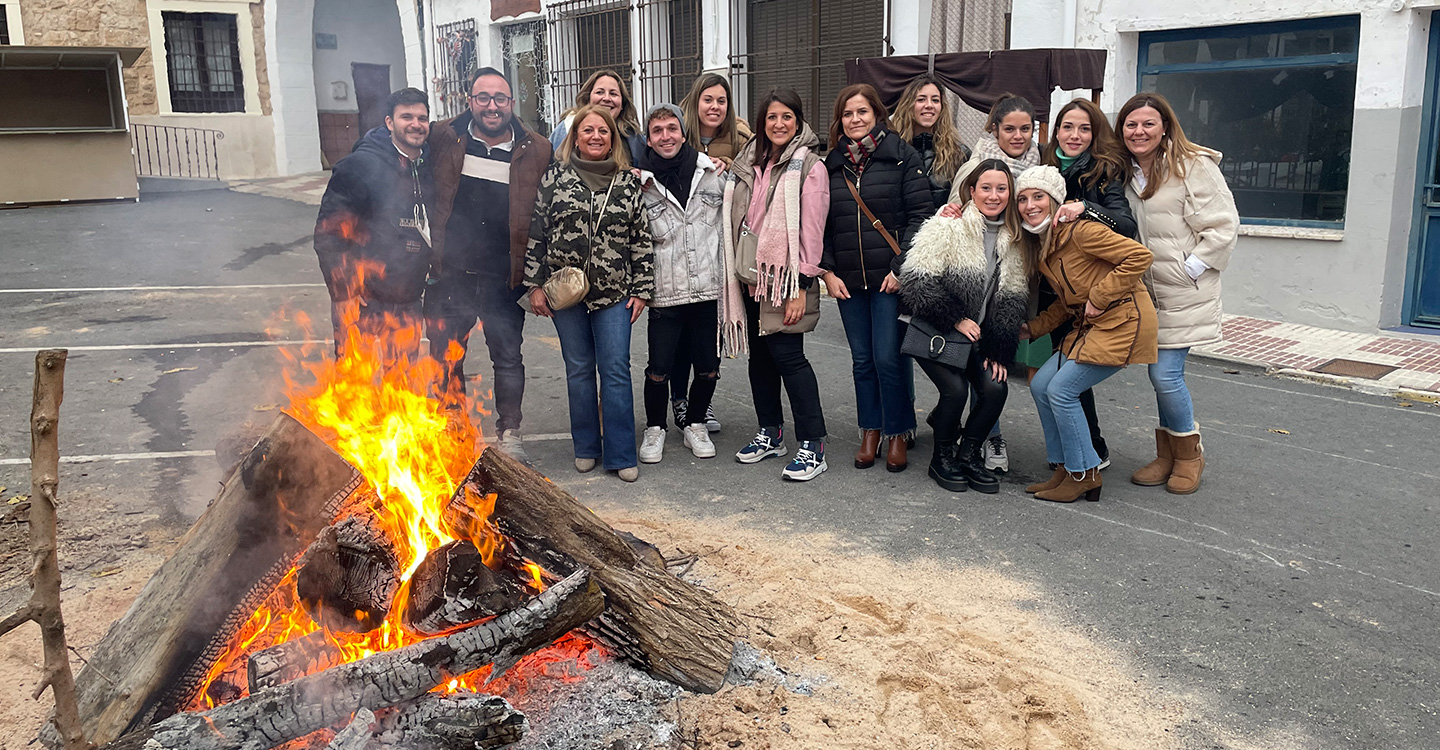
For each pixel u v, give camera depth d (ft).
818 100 37.11
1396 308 27.22
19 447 18.38
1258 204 29.01
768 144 17.35
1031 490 16.81
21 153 52.80
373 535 9.94
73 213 50.96
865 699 10.53
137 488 16.47
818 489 17.12
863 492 16.98
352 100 73.67
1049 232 15.55
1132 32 29.81
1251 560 14.21
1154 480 17.17
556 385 23.56
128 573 13.29
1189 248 15.85
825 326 30.35
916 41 33.12
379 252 16.78
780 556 14.29
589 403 17.75
